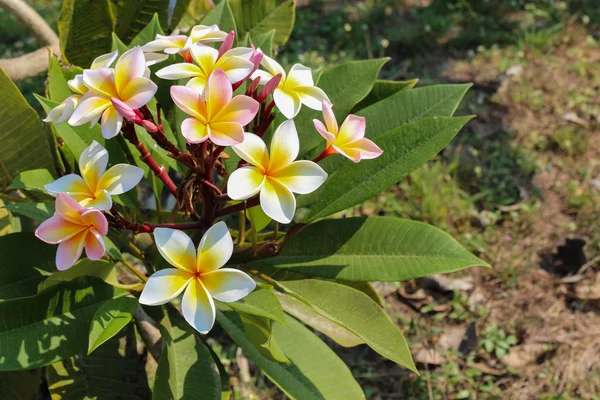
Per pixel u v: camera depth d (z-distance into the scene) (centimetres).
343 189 74
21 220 102
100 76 63
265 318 67
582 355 130
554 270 148
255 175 63
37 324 73
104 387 92
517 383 125
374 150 67
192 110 62
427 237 74
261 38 83
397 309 139
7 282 77
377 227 77
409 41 221
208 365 79
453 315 137
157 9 93
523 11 240
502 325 136
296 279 82
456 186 163
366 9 239
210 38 70
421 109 79
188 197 68
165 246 62
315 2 254
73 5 89
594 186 167
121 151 79
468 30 225
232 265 79
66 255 62
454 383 125
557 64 211
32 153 80
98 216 61
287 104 67
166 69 65
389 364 129
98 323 66
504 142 180
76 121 62
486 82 203
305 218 76
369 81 81
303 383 80
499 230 156
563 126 185
